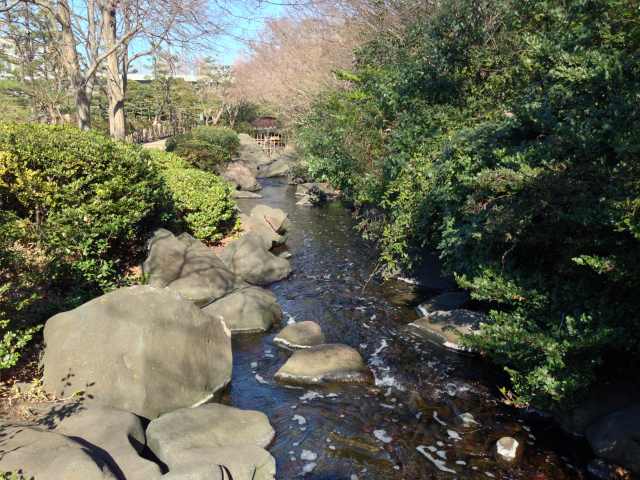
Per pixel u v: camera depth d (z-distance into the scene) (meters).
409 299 9.09
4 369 5.16
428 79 8.48
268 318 7.87
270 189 24.38
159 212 10.12
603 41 5.28
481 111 7.96
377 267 10.24
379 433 5.09
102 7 13.85
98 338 5.23
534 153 5.00
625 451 4.28
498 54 8.16
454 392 5.88
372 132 9.84
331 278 10.40
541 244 5.43
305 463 4.59
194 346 5.81
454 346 6.94
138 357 5.19
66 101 23.05
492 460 4.65
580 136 4.43
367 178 9.59
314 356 6.37
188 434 4.48
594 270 4.41
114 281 8.12
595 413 4.89
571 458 4.66
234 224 13.21
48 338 5.39
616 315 4.45
